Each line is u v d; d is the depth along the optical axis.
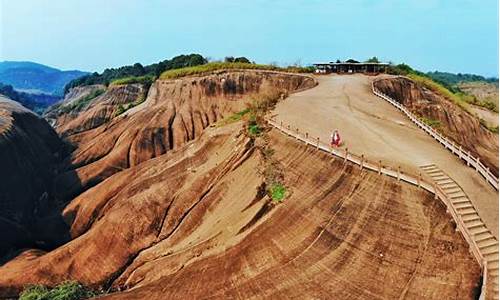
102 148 82.88
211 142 48.47
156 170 52.41
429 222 26.02
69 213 56.91
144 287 30.08
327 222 28.45
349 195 29.72
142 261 38.72
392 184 29.06
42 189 69.75
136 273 35.75
